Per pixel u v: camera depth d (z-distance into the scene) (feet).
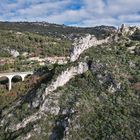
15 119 260.01
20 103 285.64
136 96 247.91
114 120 234.79
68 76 276.00
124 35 332.60
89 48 301.63
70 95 260.01
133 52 292.61
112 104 247.70
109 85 260.01
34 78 359.25
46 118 249.96
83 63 279.28
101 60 275.18
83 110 246.06
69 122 237.04
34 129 243.40
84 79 271.49
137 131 223.71
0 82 422.41
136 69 269.03
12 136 245.86
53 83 266.98
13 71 475.72
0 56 642.22
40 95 263.29
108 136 224.74
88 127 234.38
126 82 258.37
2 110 291.58
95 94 257.96
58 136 235.40
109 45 307.17
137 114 234.99
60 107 253.03
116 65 271.90
